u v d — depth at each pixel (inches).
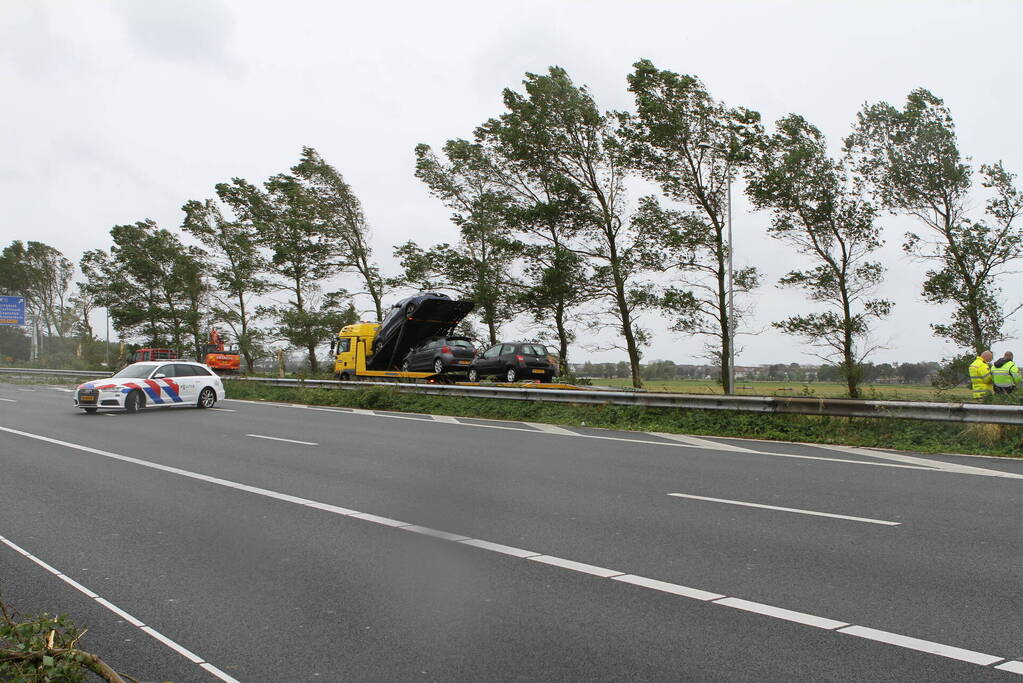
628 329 1396.4
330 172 1784.0
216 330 2190.0
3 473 440.1
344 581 234.1
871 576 231.8
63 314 2967.5
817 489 373.7
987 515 312.2
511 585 228.4
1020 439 499.8
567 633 189.6
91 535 292.4
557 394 800.9
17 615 204.5
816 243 1277.1
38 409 936.3
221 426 717.3
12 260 3228.3
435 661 174.4
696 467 447.5
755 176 1279.5
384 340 1277.1
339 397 1023.0
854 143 1206.9
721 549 265.3
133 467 461.1
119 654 180.1
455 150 1557.6
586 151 1392.7
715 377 1457.9
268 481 410.3
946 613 199.6
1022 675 162.7
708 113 1269.7
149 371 926.4
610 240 1414.9
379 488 388.2
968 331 1119.6
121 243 2272.4
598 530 295.1
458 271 1553.9
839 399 587.8
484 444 566.6
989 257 1107.9
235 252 2012.8
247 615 205.2
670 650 178.2
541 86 1357.0
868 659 171.6
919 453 502.9
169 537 289.0
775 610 203.6
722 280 1314.0
